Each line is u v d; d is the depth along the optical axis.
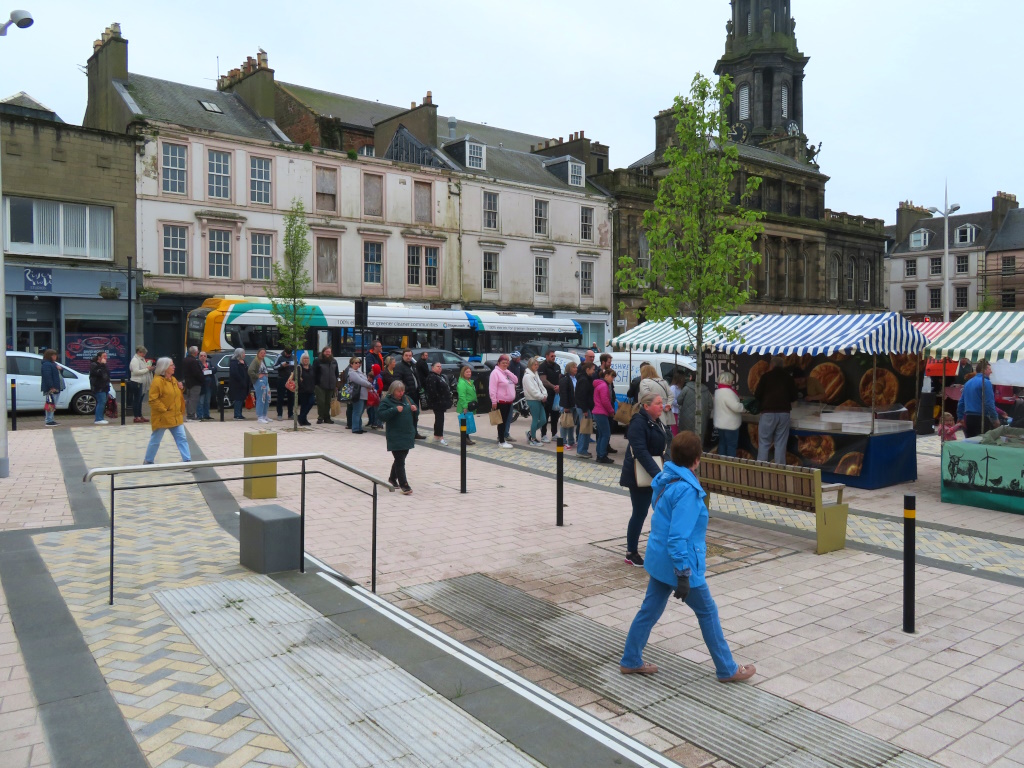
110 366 26.89
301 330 19.48
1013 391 19.16
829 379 14.06
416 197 34.97
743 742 4.24
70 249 26.19
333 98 43.66
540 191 39.19
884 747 4.20
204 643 5.21
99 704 4.33
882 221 57.19
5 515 8.89
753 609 6.40
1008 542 8.69
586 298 41.47
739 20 63.72
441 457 14.23
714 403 12.89
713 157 10.71
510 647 5.55
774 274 49.34
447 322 28.39
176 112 30.05
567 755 3.96
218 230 29.36
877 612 6.34
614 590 6.86
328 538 8.41
